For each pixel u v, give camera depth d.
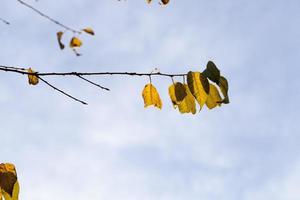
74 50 1.65
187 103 1.87
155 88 1.89
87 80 2.01
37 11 1.70
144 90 1.89
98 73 2.00
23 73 1.97
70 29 1.64
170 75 1.88
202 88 1.84
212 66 1.84
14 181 1.76
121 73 1.98
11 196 1.75
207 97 1.85
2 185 1.75
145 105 1.88
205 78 1.84
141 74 1.92
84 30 1.64
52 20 1.65
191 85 1.85
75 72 2.00
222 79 1.85
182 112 1.88
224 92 1.84
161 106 1.89
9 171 1.76
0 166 1.76
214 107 1.85
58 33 1.64
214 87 1.85
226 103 1.84
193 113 1.87
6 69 1.96
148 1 1.93
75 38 1.64
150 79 1.89
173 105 1.87
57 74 1.99
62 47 1.64
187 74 1.86
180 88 1.87
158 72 1.89
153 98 1.89
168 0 1.93
